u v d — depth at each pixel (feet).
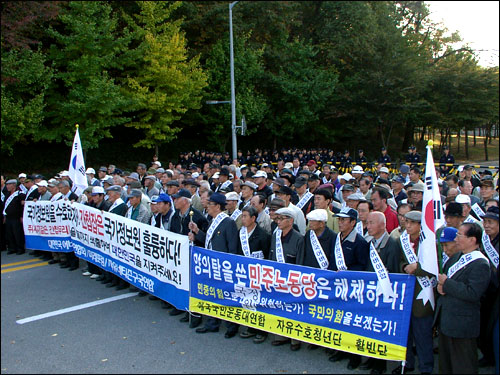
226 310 18.98
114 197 26.32
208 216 25.36
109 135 64.34
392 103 93.97
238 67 82.58
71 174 31.53
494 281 15.44
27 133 57.47
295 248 17.76
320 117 105.70
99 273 27.94
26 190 34.50
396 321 15.14
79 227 28.71
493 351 15.48
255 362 16.87
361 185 26.84
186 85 70.54
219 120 84.69
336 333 16.25
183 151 93.09
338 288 16.17
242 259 18.34
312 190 26.40
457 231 14.28
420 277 14.85
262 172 27.86
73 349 18.22
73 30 60.23
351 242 16.53
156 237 21.86
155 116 71.92
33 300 23.95
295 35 105.50
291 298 17.17
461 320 13.79
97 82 58.80
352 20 97.35
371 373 15.75
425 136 166.30
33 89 56.80
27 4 51.88
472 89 106.93
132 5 74.64
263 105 87.45
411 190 23.02
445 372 14.35
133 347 18.31
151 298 23.98
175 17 79.51
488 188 24.77
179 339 19.03
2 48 53.98
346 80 100.73
